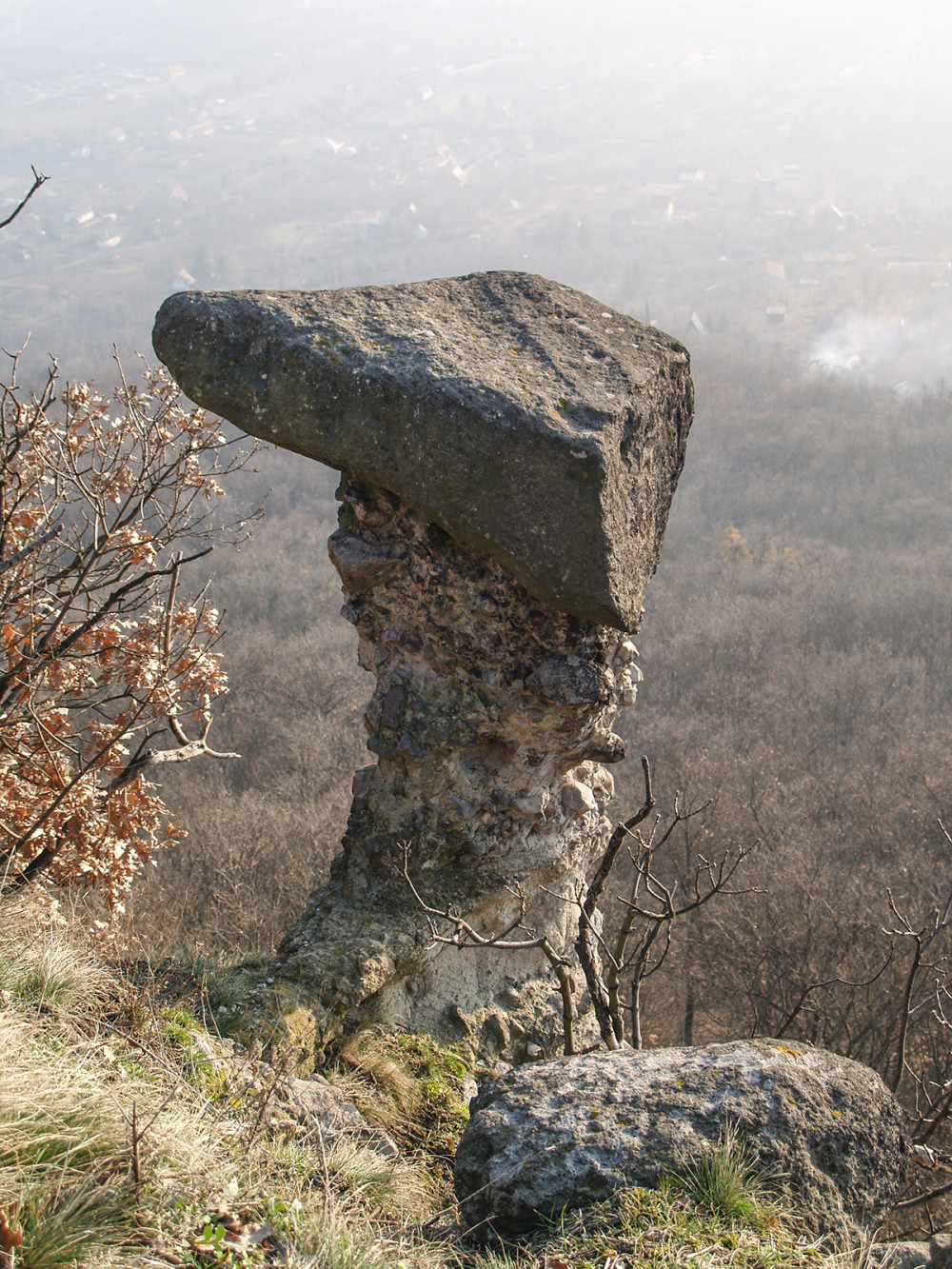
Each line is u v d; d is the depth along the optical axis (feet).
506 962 15.47
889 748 77.15
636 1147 8.75
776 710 87.56
